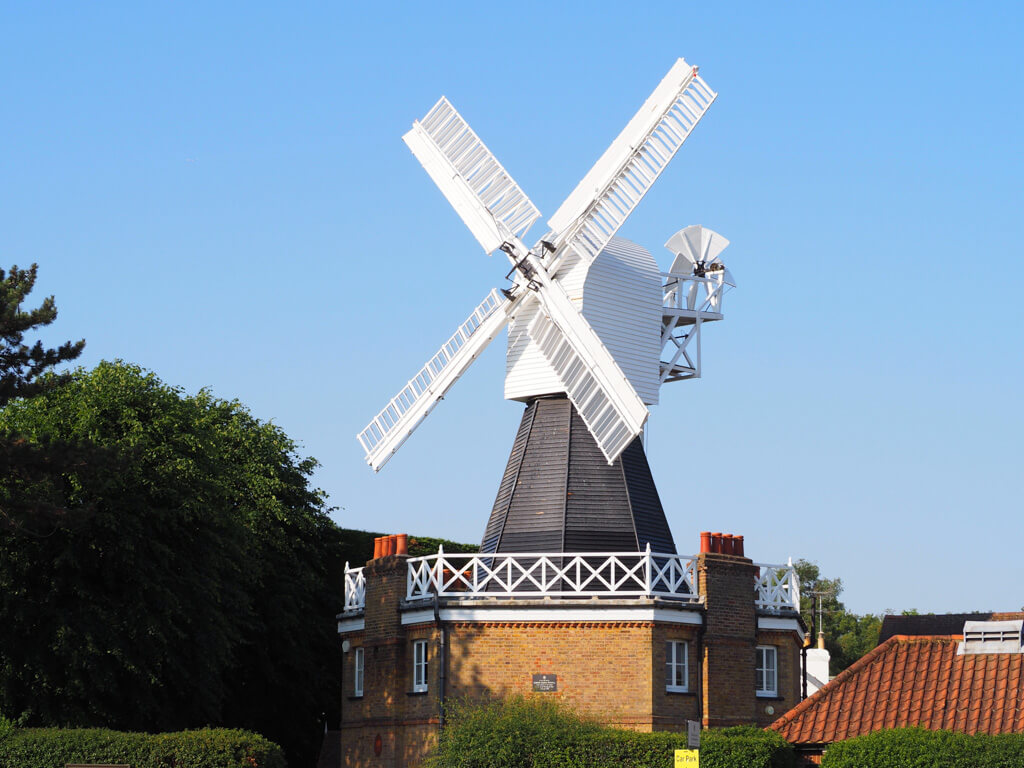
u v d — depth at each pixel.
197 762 38.75
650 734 36.50
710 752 34.81
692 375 47.69
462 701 41.81
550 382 45.00
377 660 44.91
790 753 35.06
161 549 44.31
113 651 42.41
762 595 44.75
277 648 55.44
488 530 46.16
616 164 44.91
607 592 41.50
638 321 45.66
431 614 42.72
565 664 41.44
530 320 45.47
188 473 46.28
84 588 43.41
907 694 35.94
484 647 42.09
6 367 39.78
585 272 44.41
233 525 48.38
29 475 38.94
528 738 36.97
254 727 55.59
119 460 39.62
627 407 41.66
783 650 44.69
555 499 43.97
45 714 43.09
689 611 42.09
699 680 42.00
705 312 47.66
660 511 45.31
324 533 61.38
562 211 45.50
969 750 31.41
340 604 58.62
